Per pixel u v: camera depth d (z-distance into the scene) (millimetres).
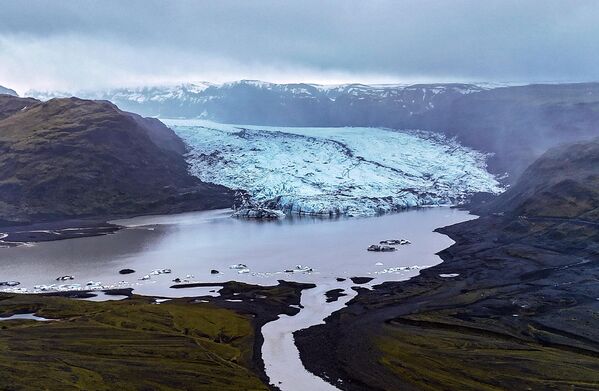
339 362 142500
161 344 150500
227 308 188000
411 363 139875
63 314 174250
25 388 118062
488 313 177125
